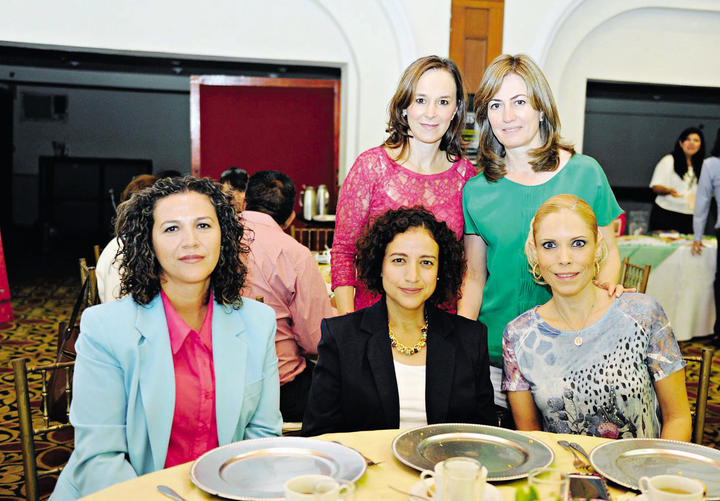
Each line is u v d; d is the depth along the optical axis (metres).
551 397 1.92
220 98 6.60
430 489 1.26
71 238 11.53
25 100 12.05
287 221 3.08
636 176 12.47
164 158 12.55
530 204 2.28
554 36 6.02
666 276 5.40
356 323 1.95
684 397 1.93
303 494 1.13
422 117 2.41
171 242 1.67
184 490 1.30
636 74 6.34
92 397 1.64
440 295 2.00
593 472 1.40
